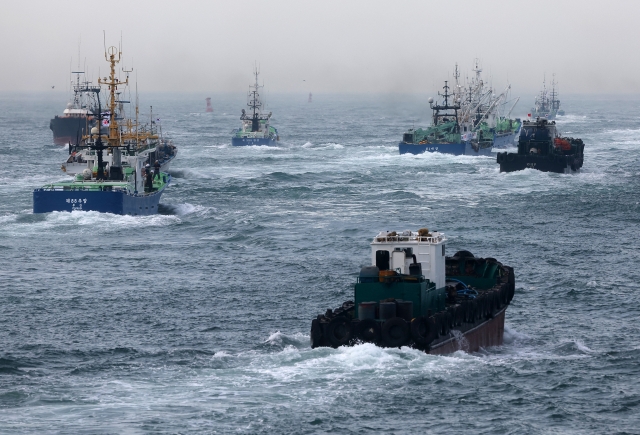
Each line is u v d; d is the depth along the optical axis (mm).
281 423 117188
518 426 118312
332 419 118500
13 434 112312
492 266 163375
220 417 118438
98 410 120500
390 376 130750
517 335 162375
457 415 121188
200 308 182375
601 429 118750
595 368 141750
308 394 125625
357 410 121312
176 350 150875
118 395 126438
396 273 138750
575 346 153875
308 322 171750
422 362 134125
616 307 184000
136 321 172125
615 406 126062
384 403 123375
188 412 119875
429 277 144000
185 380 132500
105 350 151000
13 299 188875
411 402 124000
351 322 137000
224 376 133625
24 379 135125
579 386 133250
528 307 183750
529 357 147250
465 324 145750
